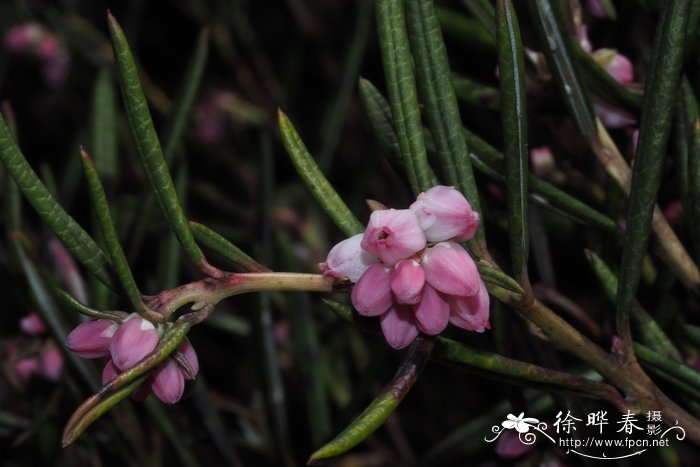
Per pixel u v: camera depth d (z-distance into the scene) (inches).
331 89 20.6
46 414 12.5
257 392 14.4
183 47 21.7
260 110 20.9
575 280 12.4
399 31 9.3
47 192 9.1
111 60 20.8
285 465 13.3
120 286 9.2
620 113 10.4
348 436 8.7
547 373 9.3
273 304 15.9
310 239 18.8
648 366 9.6
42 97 22.1
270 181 14.9
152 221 12.4
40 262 12.1
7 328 15.8
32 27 20.7
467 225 9.0
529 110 10.5
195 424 14.1
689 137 9.4
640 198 9.4
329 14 20.6
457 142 9.3
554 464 11.0
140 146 9.1
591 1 10.8
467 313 9.1
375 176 18.6
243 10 21.7
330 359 15.0
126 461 12.6
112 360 9.1
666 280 10.4
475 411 15.3
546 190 10.0
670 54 9.2
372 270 9.1
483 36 11.8
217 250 9.3
